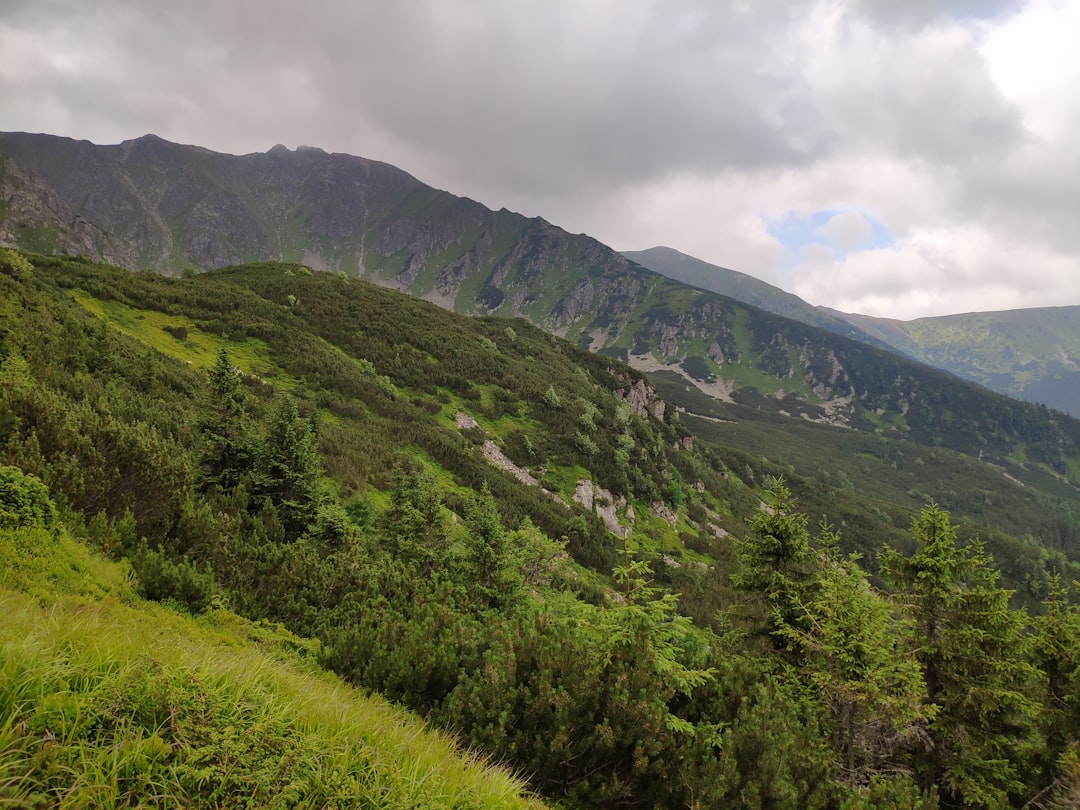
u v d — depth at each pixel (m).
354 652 8.75
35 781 2.42
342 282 117.56
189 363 61.81
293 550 16.05
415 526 25.39
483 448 74.00
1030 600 105.00
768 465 147.38
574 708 7.11
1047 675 15.09
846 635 11.57
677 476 97.31
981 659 14.05
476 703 7.11
